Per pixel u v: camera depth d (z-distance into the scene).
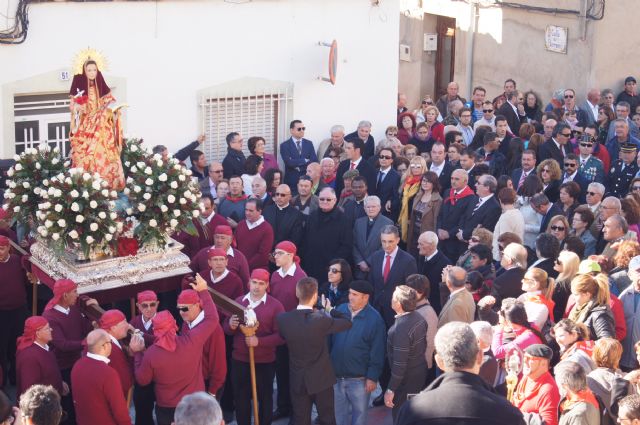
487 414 4.43
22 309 9.64
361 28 15.05
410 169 12.66
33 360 7.75
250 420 8.80
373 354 8.37
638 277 8.73
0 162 11.80
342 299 9.29
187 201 9.12
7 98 12.12
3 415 5.86
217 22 13.66
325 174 13.30
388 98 15.60
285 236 11.41
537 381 7.07
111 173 9.01
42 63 12.30
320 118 15.01
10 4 11.91
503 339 7.86
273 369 8.70
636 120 17.41
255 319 8.29
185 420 5.07
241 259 9.84
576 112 17.67
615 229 10.16
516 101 17.58
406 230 12.68
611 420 7.12
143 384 7.57
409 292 8.01
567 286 9.06
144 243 8.88
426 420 4.46
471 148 14.77
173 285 9.20
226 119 14.13
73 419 8.48
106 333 7.28
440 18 21.91
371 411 9.41
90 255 8.67
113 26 12.80
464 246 11.78
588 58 18.59
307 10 14.47
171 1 13.17
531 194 11.84
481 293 8.87
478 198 11.97
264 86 14.33
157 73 13.30
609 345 7.36
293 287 9.21
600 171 14.02
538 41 19.45
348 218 11.20
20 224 9.34
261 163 13.07
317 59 14.71
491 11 20.33
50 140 12.76
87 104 8.90
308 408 8.28
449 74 22.11
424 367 8.12
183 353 7.52
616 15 18.58
